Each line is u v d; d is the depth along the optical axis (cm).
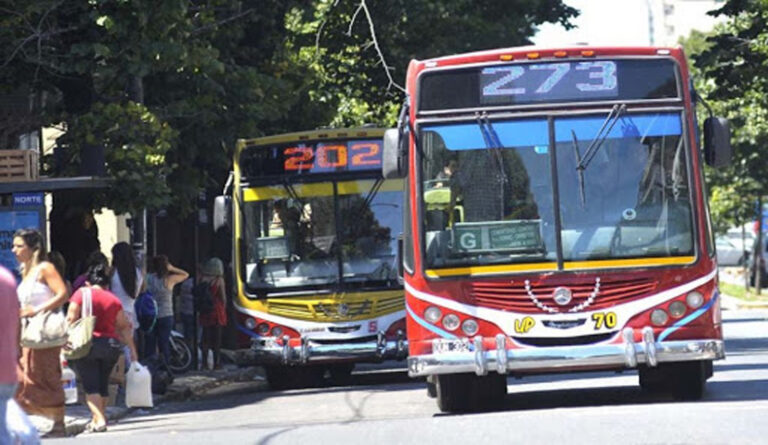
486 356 2634
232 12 4838
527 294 2638
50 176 4388
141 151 3903
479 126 2692
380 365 5728
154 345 4125
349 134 4122
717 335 2645
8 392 1394
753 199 10438
